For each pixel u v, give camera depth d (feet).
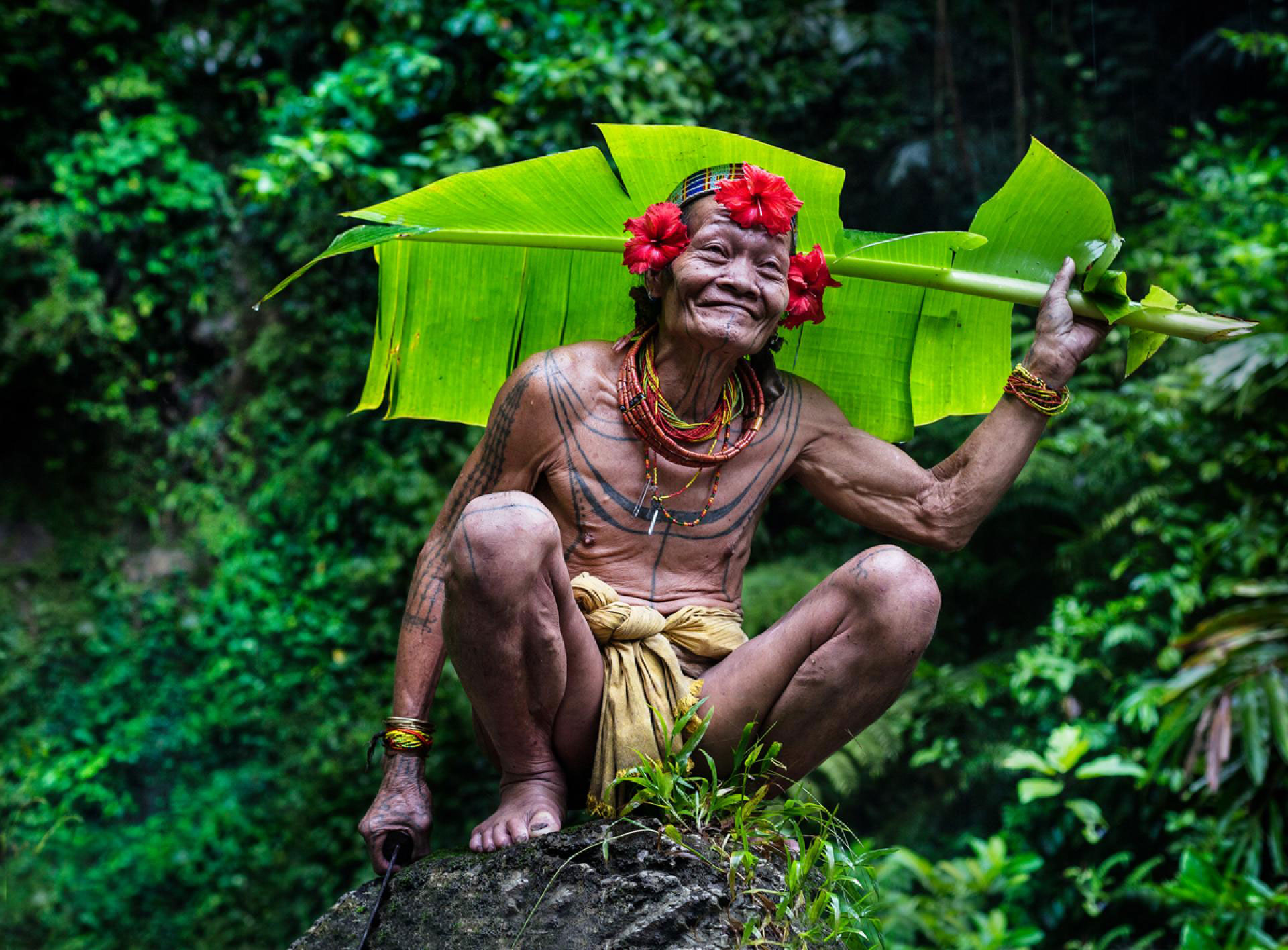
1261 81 32.81
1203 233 27.68
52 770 31.14
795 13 33.14
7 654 32.12
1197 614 25.44
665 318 8.48
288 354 34.19
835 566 28.55
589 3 31.30
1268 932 21.02
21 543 33.14
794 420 9.05
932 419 10.24
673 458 8.52
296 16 35.27
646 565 8.67
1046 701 25.49
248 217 35.04
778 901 7.71
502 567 7.43
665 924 7.45
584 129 29.35
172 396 34.83
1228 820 20.84
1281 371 23.03
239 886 30.48
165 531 34.14
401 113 31.78
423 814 8.54
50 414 33.96
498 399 8.85
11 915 29.30
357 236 8.74
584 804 9.02
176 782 31.99
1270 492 24.94
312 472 33.42
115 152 33.58
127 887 30.14
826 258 9.45
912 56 33.60
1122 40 33.37
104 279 34.45
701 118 30.40
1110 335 27.68
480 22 31.04
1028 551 28.66
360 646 32.78
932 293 9.75
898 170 31.30
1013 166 31.73
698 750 8.43
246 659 32.86
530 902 7.72
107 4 34.88
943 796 26.94
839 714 8.28
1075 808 23.15
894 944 21.67
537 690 8.03
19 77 34.01
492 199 9.21
